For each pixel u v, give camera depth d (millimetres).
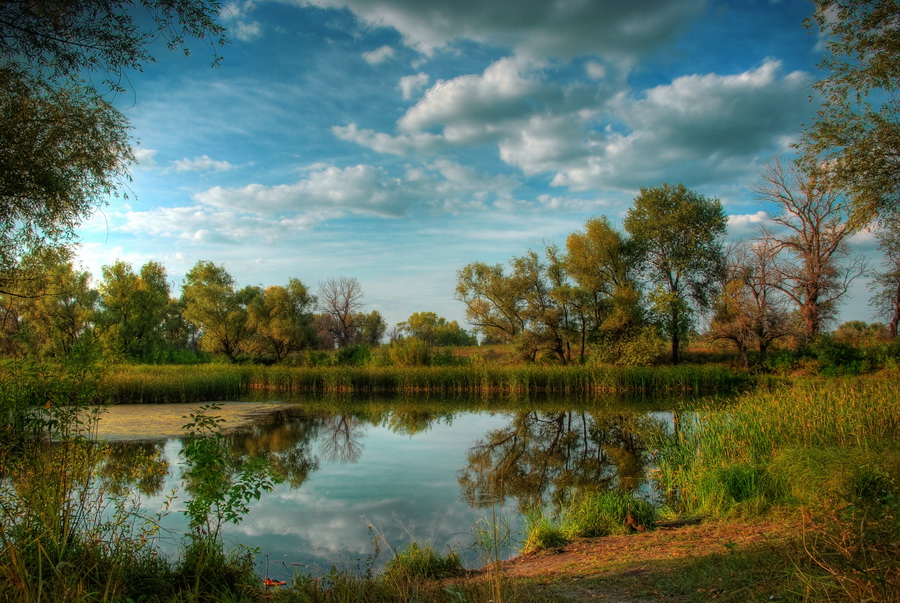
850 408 10914
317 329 53188
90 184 8219
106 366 6441
